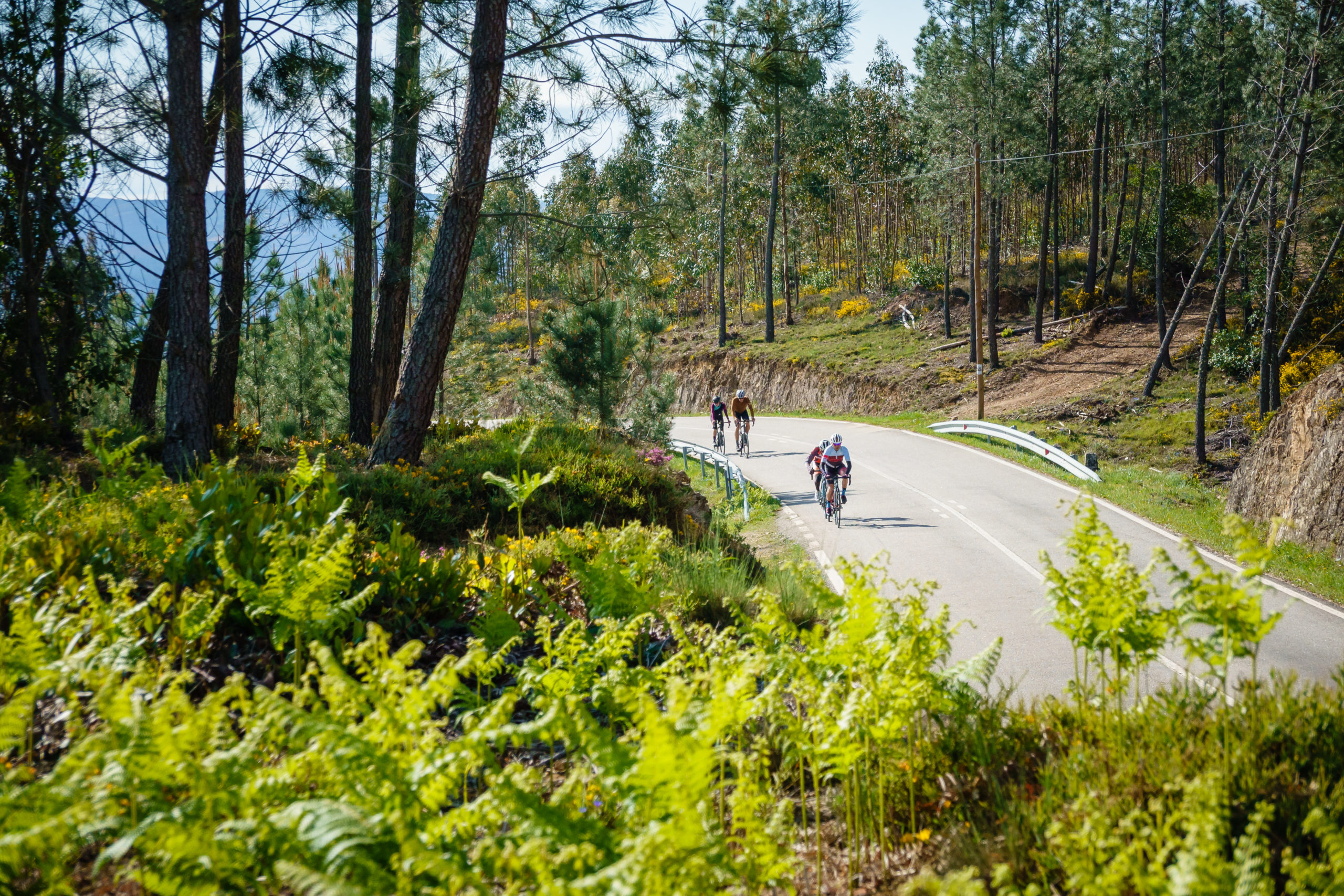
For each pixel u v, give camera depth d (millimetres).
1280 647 9102
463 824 2934
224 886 2551
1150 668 8312
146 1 12133
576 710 3201
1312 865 2533
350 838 2527
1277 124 24172
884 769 4223
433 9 15148
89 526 6918
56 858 2680
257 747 3139
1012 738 4504
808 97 12375
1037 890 2584
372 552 7039
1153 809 2928
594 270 22312
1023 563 12867
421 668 5895
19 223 15086
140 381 17266
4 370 15781
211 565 6020
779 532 17031
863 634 4309
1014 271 47094
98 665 3867
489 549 9344
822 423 37188
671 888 2547
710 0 11414
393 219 17844
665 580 8094
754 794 3334
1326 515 14211
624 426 24344
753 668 3518
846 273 64562
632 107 13320
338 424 25422
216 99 14641
